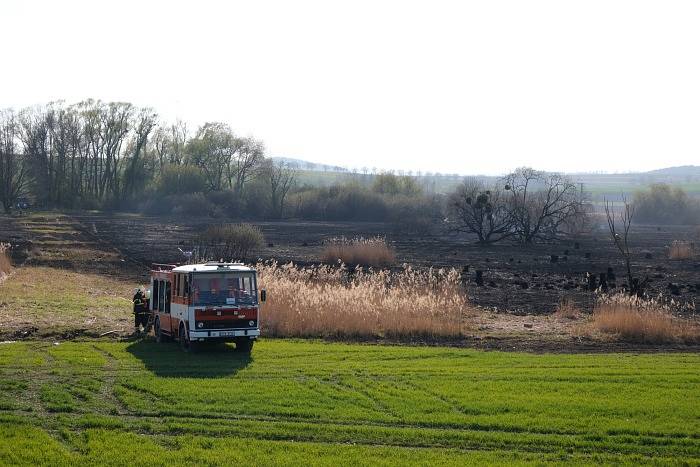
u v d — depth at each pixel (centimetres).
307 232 10406
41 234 8825
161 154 16200
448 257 7112
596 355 2705
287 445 1566
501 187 9388
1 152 13188
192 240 8125
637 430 1692
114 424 1694
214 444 1564
